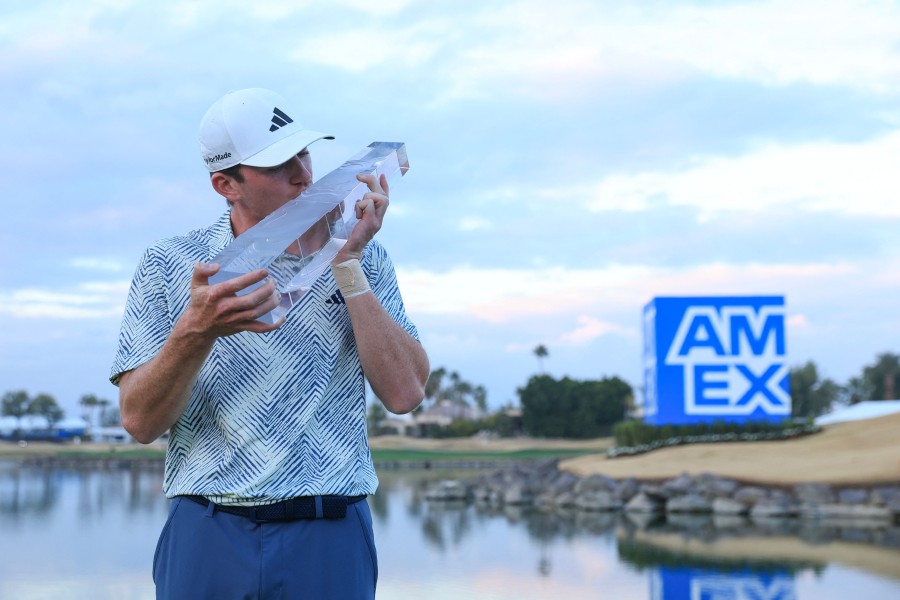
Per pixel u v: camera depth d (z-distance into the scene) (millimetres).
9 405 161500
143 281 2227
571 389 114062
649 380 28891
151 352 2160
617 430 29938
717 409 26656
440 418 136250
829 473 17969
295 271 2004
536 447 102188
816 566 9609
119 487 32531
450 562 10391
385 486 31484
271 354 2148
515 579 9094
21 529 15312
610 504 19422
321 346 2203
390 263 2451
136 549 12117
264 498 2121
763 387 26672
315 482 2150
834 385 95188
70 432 159250
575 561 10336
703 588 8367
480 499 23719
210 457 2164
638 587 8477
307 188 2121
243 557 2109
